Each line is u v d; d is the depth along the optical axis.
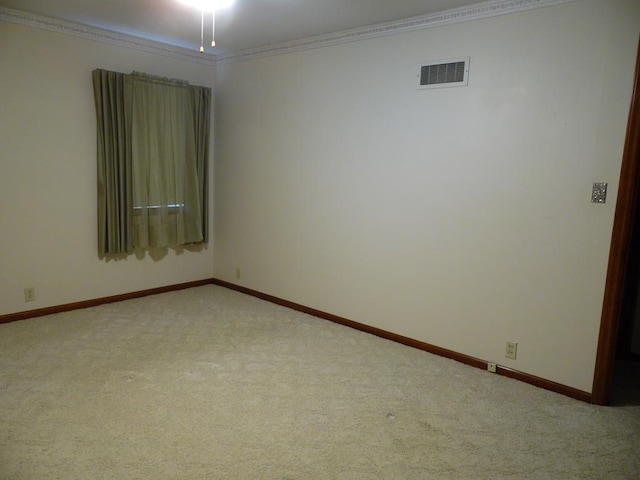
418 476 1.97
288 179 4.10
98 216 3.95
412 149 3.23
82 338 3.33
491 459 2.10
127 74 3.89
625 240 2.43
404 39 3.18
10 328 3.46
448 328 3.19
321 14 3.10
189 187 4.54
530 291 2.79
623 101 2.37
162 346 3.24
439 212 3.14
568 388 2.70
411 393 2.69
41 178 3.61
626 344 3.39
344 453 2.11
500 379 2.90
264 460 2.04
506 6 2.69
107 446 2.09
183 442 2.14
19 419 2.27
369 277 3.61
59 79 3.60
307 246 4.03
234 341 3.39
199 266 4.90
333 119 3.68
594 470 2.05
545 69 2.60
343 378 2.85
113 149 3.90
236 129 4.53
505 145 2.79
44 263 3.72
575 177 2.56
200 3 2.93
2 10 3.24
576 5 2.46
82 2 3.06
